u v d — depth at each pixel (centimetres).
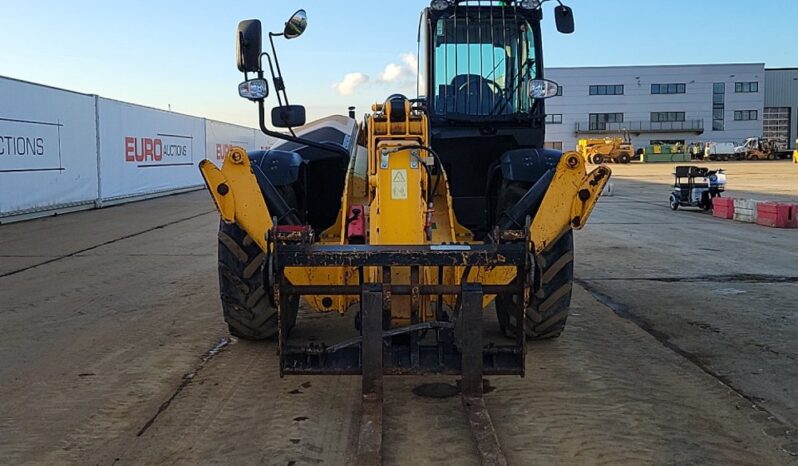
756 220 1336
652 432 344
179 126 2266
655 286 711
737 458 317
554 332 479
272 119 464
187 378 427
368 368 345
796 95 7700
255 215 386
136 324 562
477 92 545
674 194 1638
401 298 373
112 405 384
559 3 537
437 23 546
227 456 320
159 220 1429
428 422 356
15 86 1347
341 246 350
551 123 7231
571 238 468
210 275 784
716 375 431
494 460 300
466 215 550
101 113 1723
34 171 1428
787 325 552
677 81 7106
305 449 326
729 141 7181
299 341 489
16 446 333
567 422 356
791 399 391
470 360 346
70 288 712
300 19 433
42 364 459
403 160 390
